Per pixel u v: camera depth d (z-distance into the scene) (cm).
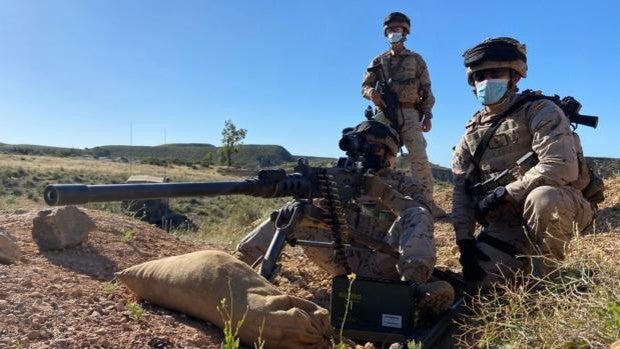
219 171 5988
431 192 848
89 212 617
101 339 289
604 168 992
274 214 408
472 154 512
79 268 429
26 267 391
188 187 329
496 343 336
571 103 518
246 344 316
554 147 457
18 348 262
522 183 461
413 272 419
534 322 320
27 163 5025
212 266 333
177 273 340
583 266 337
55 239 453
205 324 332
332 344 315
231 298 319
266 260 389
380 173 489
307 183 404
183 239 632
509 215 485
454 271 561
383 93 839
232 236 854
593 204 511
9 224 526
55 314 309
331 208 413
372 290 371
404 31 836
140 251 509
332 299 377
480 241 495
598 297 306
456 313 408
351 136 481
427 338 358
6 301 314
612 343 268
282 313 305
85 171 4550
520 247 481
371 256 496
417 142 830
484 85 493
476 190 504
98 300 346
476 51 493
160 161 7562
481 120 517
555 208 435
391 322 368
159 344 295
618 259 345
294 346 306
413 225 437
